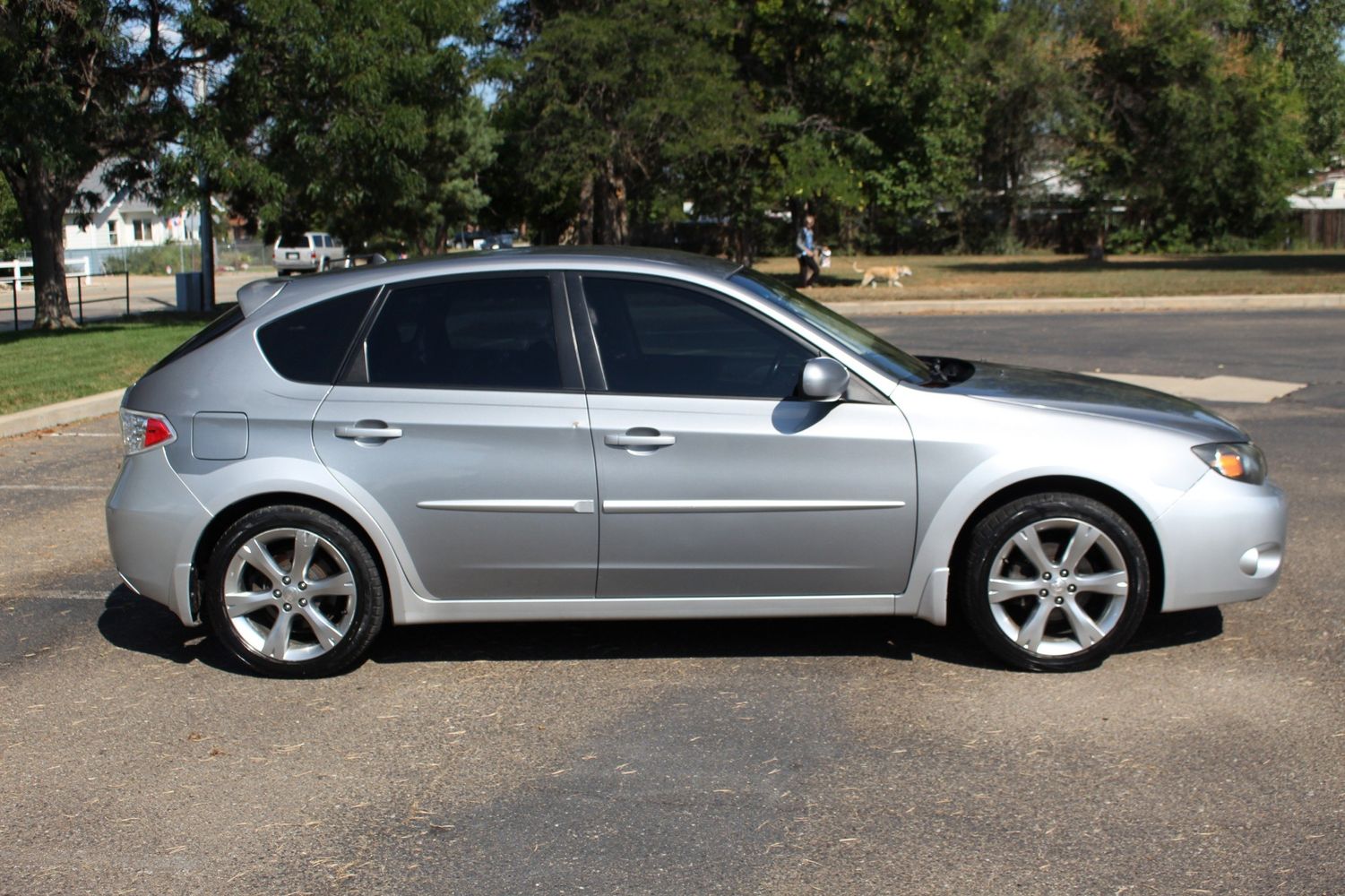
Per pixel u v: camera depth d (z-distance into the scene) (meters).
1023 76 48.25
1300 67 53.88
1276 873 3.46
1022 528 4.90
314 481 4.98
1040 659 4.98
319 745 4.49
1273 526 4.99
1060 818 3.81
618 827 3.83
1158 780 4.04
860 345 5.31
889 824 3.80
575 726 4.62
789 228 54.00
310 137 20.83
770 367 5.02
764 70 30.20
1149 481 4.87
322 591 5.10
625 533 4.97
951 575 5.14
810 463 4.91
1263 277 28.52
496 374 5.05
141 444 5.16
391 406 5.01
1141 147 49.38
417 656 5.43
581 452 4.94
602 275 5.11
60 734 4.63
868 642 5.46
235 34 20.36
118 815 3.97
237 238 75.25
